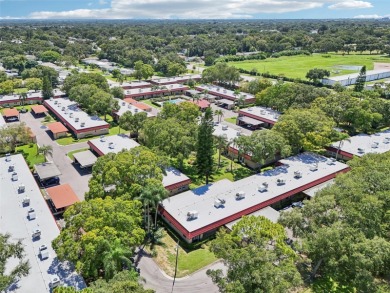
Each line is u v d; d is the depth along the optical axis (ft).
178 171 238.27
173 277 156.25
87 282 144.46
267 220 135.13
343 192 163.22
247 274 114.93
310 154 271.08
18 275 125.70
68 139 321.52
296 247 144.05
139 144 293.02
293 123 266.57
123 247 137.59
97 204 150.10
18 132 281.95
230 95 467.93
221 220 183.83
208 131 232.32
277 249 123.24
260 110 392.88
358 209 150.00
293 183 223.30
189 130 247.09
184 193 209.97
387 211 154.61
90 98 367.25
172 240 183.11
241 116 387.34
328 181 235.40
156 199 169.07
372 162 202.49
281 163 255.50
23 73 549.54
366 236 144.56
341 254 136.56
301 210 156.56
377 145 287.28
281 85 410.72
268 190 213.87
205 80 558.97
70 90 409.69
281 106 371.56
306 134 264.72
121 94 435.53
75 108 387.75
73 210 151.12
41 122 368.07
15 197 193.57
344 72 638.53
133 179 178.40
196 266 163.32
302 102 355.77
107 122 370.32
